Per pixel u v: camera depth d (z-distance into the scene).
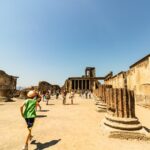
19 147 4.80
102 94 14.39
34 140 5.48
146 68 14.95
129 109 6.80
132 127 6.15
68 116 10.40
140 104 16.06
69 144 5.12
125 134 5.89
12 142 5.25
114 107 7.29
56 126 7.58
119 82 25.45
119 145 5.18
